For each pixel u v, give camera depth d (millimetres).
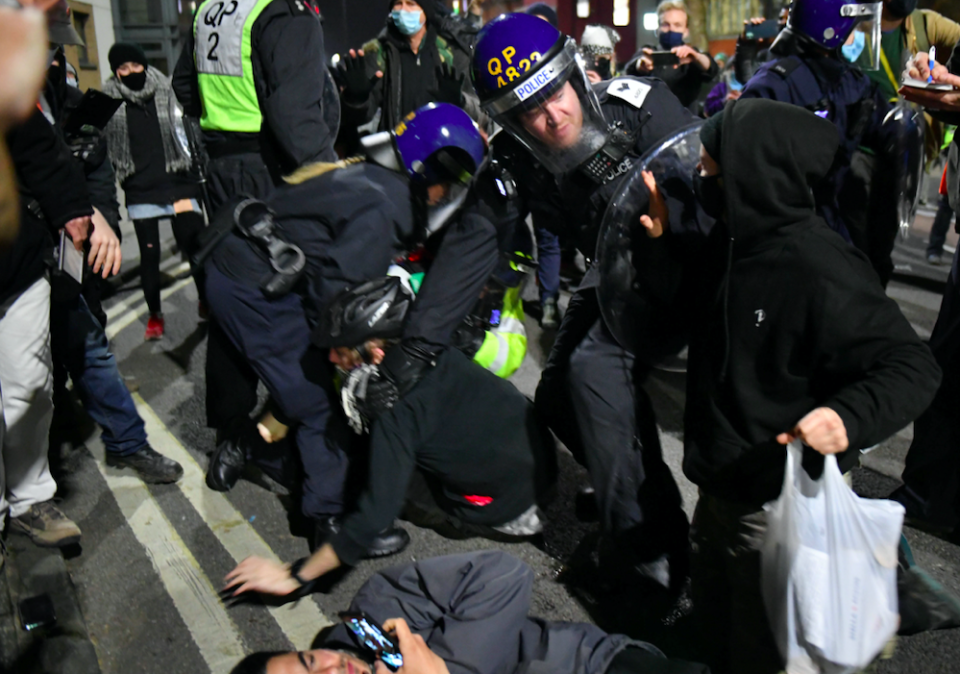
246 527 2893
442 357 2326
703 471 1751
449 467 2471
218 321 2543
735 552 1808
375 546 2689
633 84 2209
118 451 3111
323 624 2422
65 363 2949
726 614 1981
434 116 2299
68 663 2172
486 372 2443
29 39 610
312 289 2439
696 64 4672
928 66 2438
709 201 1728
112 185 3758
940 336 2500
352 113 4281
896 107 2799
